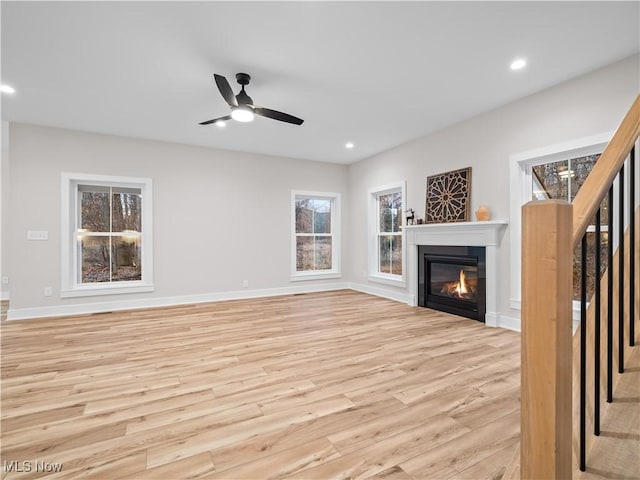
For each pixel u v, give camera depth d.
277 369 2.48
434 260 4.50
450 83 3.08
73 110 3.67
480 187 3.86
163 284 4.87
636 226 1.67
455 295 4.28
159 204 4.85
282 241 5.82
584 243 0.99
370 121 4.06
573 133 2.98
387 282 5.39
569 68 2.81
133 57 2.62
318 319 4.00
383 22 2.21
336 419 1.80
